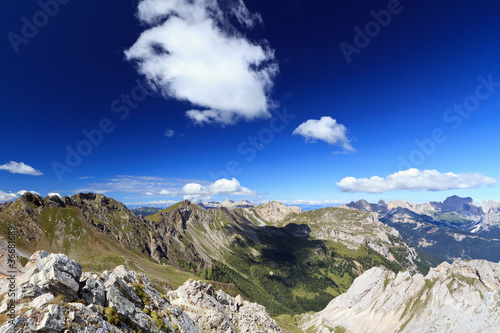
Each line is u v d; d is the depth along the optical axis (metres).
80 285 27.95
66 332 21.95
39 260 26.41
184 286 59.41
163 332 33.62
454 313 195.62
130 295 34.66
